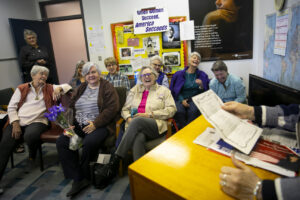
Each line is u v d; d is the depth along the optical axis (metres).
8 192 1.89
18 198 1.80
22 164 2.38
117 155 1.76
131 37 3.36
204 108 0.89
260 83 1.51
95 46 4.33
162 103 2.09
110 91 2.08
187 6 3.09
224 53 3.10
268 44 2.31
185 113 2.68
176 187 0.67
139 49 3.38
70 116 1.94
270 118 0.88
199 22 3.09
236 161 0.68
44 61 4.02
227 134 0.84
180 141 0.97
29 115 2.19
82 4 4.25
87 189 1.86
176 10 3.14
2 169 1.97
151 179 0.72
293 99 0.97
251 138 0.86
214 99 0.98
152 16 3.18
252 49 2.97
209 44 3.13
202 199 0.62
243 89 2.25
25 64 3.94
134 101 2.18
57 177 2.09
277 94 1.18
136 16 3.23
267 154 0.79
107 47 3.53
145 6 3.22
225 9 2.95
